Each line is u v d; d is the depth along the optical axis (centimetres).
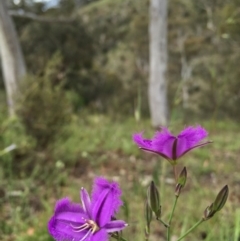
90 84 2009
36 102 630
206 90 1697
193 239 337
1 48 1058
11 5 1973
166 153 145
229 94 939
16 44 1057
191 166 624
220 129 1359
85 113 1212
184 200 437
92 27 2612
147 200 149
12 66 1055
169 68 2130
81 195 138
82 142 786
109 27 2600
